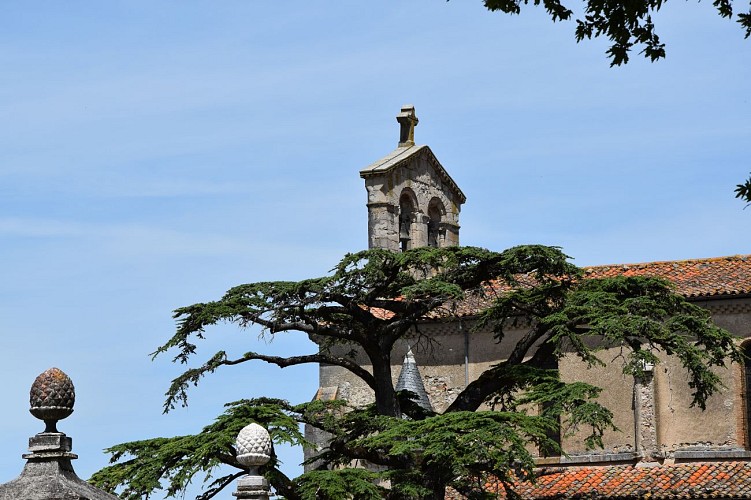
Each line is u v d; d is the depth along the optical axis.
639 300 45.00
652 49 30.20
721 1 29.72
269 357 46.00
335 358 46.81
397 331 46.78
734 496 49.19
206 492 42.59
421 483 43.62
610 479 51.66
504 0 30.53
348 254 45.56
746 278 52.59
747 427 51.66
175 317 45.38
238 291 45.97
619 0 29.84
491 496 45.72
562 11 30.39
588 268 56.69
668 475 51.16
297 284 45.56
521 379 44.88
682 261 55.78
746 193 29.80
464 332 55.78
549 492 51.31
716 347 45.28
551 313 46.22
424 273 47.25
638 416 52.44
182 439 43.59
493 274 46.53
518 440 41.41
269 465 41.97
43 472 19.50
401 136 59.94
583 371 53.84
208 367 45.38
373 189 57.53
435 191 60.84
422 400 53.81
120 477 42.81
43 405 19.86
